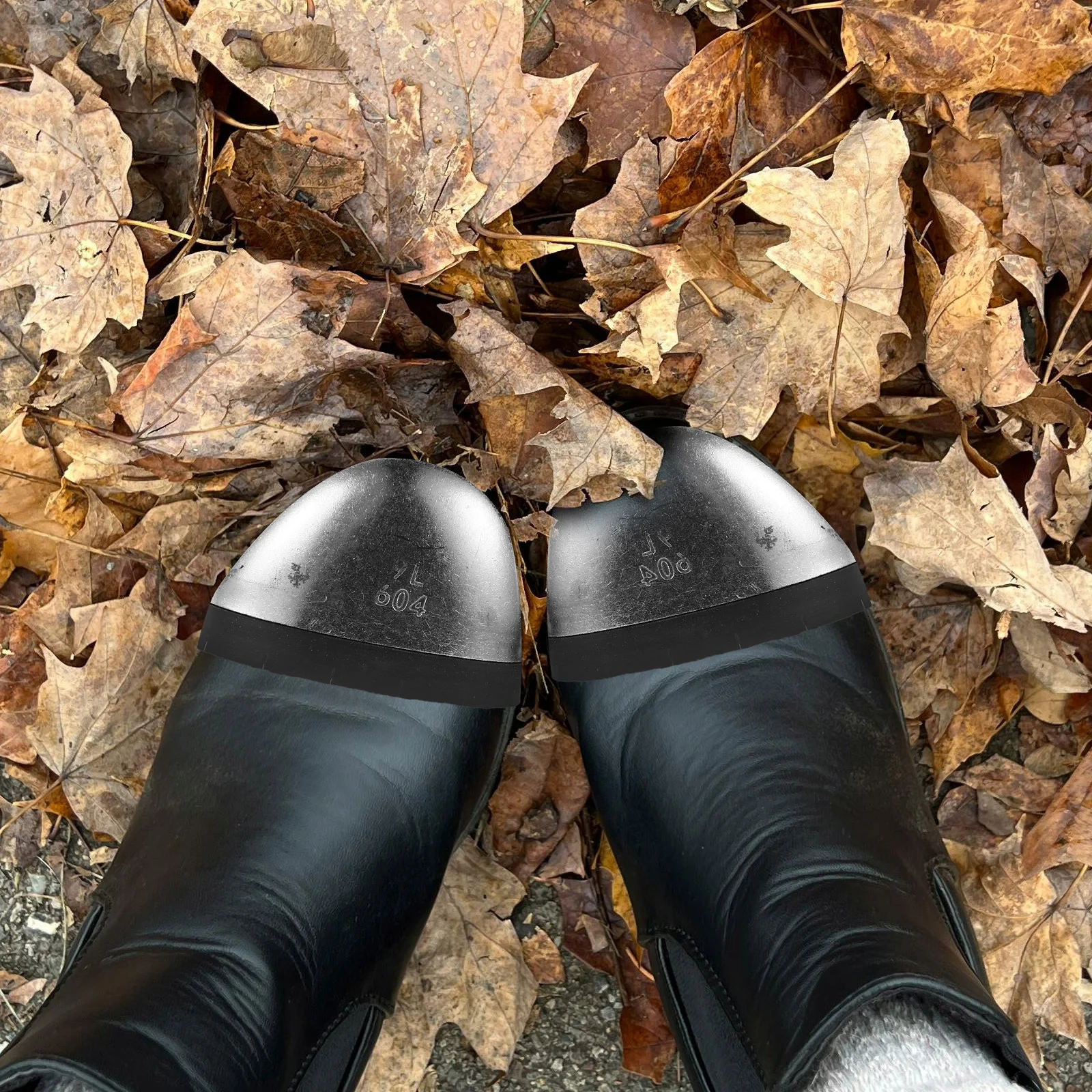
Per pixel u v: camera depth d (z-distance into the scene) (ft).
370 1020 1.18
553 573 1.27
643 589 1.26
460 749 1.24
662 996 1.23
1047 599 1.23
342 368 1.18
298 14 1.10
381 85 1.12
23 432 1.28
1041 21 1.11
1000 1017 0.97
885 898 1.08
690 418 1.23
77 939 1.18
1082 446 1.24
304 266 1.18
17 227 1.17
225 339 1.15
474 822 1.29
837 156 1.12
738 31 1.15
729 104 1.16
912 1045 1.02
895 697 1.29
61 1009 1.02
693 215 1.16
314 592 1.22
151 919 1.10
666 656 1.25
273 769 1.20
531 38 1.17
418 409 1.25
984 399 1.21
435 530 1.22
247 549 1.26
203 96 1.18
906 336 1.25
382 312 1.18
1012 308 1.17
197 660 1.28
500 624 1.22
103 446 1.24
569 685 1.30
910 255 1.24
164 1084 0.95
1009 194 1.23
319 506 1.23
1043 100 1.21
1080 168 1.23
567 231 1.27
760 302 1.20
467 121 1.13
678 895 1.19
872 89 1.20
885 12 1.13
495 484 1.26
